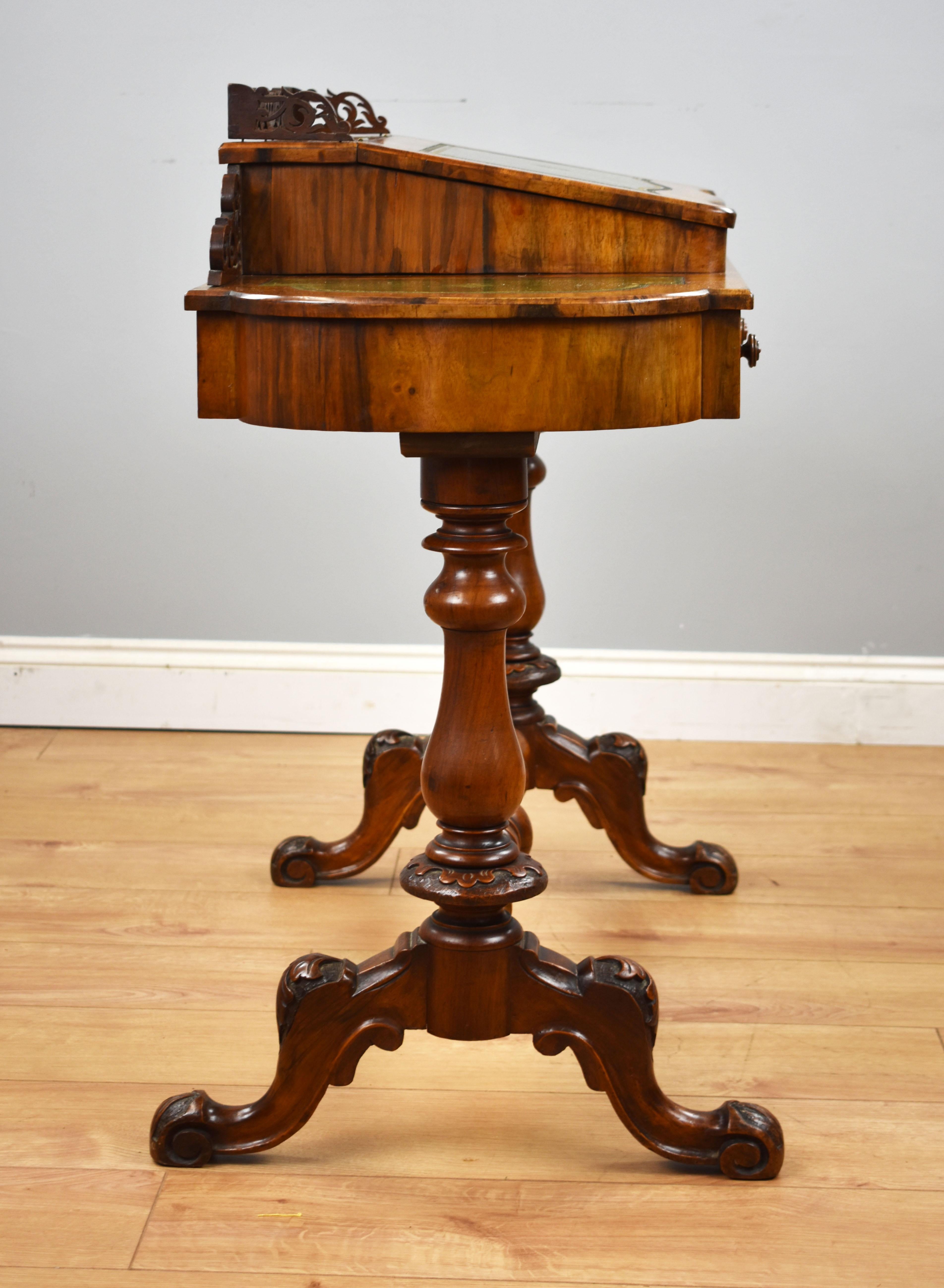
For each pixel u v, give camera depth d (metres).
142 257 2.21
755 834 1.91
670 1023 1.37
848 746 2.31
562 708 2.33
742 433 2.24
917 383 2.22
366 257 1.23
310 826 1.93
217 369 0.96
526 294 0.92
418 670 2.32
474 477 0.99
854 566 2.29
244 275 1.22
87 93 2.15
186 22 2.12
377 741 1.71
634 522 2.28
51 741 2.30
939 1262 1.02
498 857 1.10
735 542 2.29
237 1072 1.27
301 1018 1.11
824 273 2.18
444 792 1.08
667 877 1.71
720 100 2.13
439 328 0.88
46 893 1.69
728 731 2.33
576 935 1.59
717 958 1.53
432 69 2.14
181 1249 1.03
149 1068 1.28
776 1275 1.01
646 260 1.23
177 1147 1.13
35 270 2.22
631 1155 1.16
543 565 2.30
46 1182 1.11
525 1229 1.06
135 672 2.35
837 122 2.13
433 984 1.11
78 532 2.32
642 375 0.92
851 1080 1.27
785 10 2.10
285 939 1.57
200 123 2.16
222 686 2.35
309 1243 1.04
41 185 2.19
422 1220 1.07
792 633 2.32
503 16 2.11
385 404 0.89
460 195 1.21
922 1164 1.15
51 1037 1.34
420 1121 1.21
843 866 1.80
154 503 2.30
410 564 2.31
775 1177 1.12
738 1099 1.24
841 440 2.24
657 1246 1.04
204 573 2.33
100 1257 1.02
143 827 1.92
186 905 1.66
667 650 2.33
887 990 1.45
